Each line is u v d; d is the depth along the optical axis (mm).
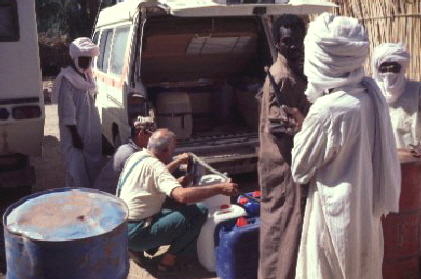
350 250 2979
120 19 6328
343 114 2863
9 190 6488
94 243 2850
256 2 5211
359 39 2869
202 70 6902
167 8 5125
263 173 3367
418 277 3926
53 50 19547
